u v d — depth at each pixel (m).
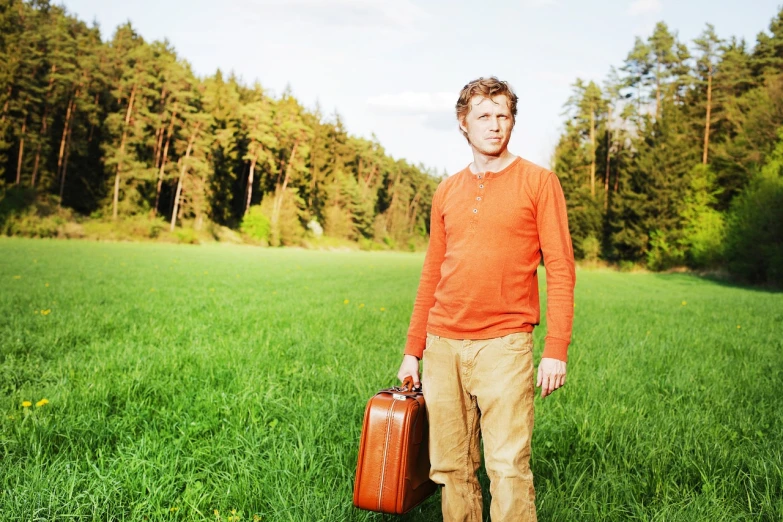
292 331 8.00
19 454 3.33
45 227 47.16
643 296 19.33
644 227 48.56
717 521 2.72
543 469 3.38
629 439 3.82
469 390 2.34
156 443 3.42
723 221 42.50
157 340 6.94
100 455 3.23
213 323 8.60
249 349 6.30
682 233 46.19
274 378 5.05
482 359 2.28
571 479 3.15
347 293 15.48
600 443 3.72
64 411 4.04
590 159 60.84
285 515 2.72
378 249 97.25
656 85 62.12
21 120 52.62
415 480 2.37
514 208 2.28
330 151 99.62
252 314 9.88
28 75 52.66
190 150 66.50
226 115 75.25
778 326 10.73
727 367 6.50
